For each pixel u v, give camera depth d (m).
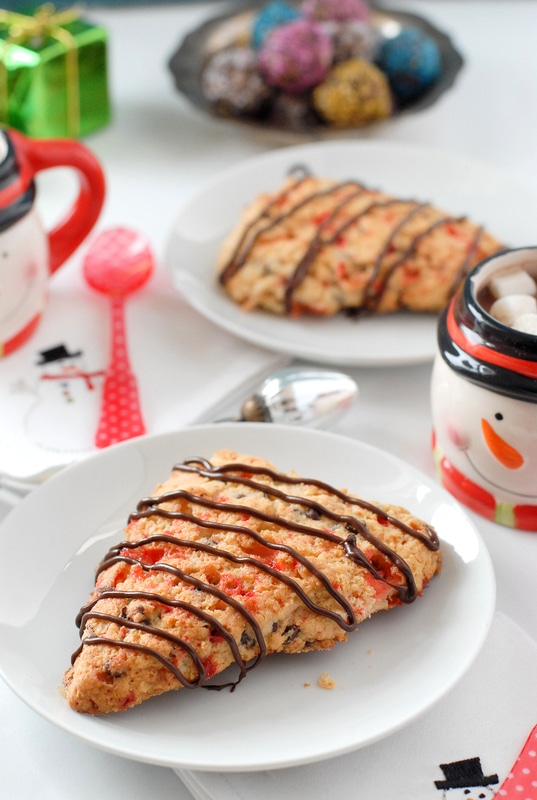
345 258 0.71
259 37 0.87
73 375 0.69
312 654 0.57
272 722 0.54
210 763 0.52
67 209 0.81
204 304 0.71
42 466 0.64
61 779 0.55
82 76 0.86
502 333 0.58
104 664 0.54
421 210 0.74
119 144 0.88
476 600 0.57
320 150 0.80
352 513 0.59
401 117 0.84
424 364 0.71
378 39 0.88
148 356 0.70
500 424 0.59
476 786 0.54
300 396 0.65
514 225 0.76
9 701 0.57
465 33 1.00
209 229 0.76
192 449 0.63
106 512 0.61
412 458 0.65
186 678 0.55
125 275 0.74
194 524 0.58
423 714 0.55
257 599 0.56
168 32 1.00
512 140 0.88
